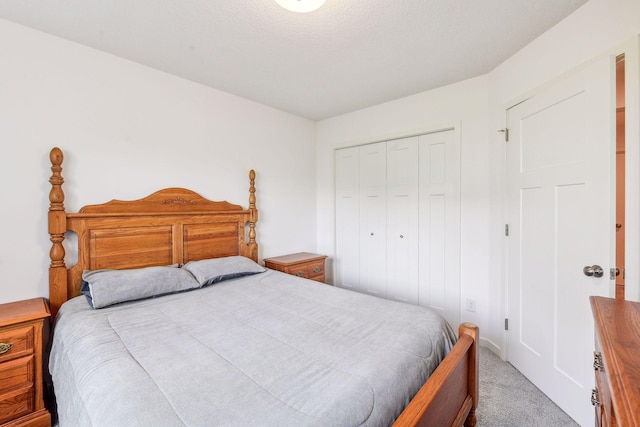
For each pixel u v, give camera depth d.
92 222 1.98
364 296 1.90
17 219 1.74
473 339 1.38
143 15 1.66
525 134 2.01
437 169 2.77
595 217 1.51
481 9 1.61
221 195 2.75
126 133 2.17
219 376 1.01
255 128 3.04
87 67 1.99
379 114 3.12
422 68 2.32
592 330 1.53
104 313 1.58
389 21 1.71
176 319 1.52
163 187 2.37
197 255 2.53
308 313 1.61
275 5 1.57
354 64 2.24
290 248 3.40
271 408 0.84
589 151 1.54
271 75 2.42
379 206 3.21
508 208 2.20
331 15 1.65
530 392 1.89
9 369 1.47
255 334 1.35
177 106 2.44
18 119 1.75
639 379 0.65
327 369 1.06
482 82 2.45
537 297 1.92
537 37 1.89
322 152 3.67
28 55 1.78
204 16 1.66
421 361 1.18
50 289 1.80
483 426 1.61
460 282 2.63
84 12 1.63
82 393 0.98
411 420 0.83
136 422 0.78
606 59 1.45
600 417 0.93
